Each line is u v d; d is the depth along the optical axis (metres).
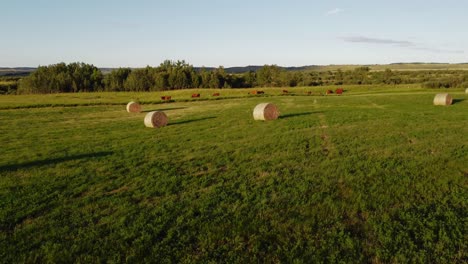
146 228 9.25
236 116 32.31
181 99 57.84
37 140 22.67
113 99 67.88
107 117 35.78
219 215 9.97
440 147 17.14
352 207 10.21
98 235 8.93
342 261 7.57
